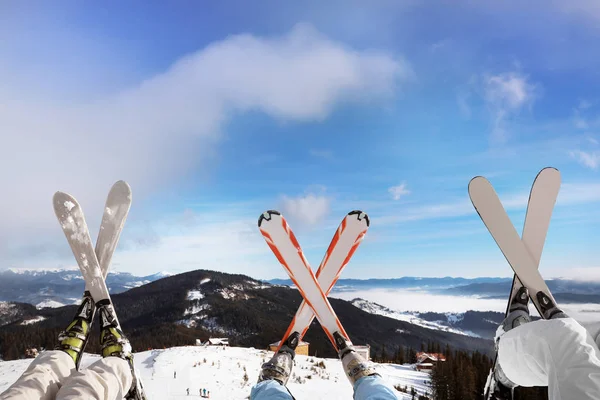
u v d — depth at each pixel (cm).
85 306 308
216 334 9912
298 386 2820
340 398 2531
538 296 293
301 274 354
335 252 383
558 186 324
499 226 316
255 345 9356
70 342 284
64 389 194
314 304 345
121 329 298
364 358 311
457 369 2955
